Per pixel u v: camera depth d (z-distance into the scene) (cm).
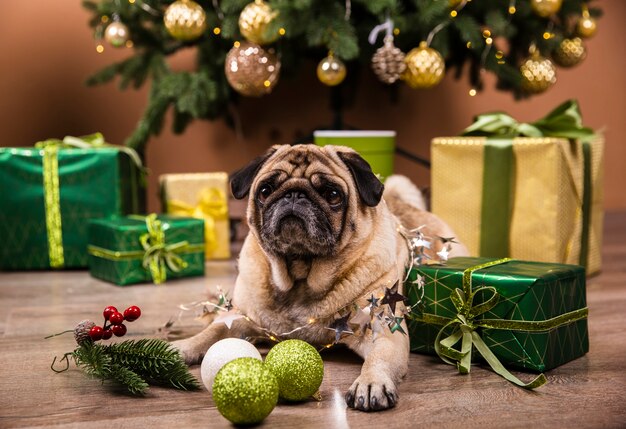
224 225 361
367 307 173
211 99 353
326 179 176
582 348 195
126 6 361
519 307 179
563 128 298
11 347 208
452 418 150
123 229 295
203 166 457
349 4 318
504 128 307
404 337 181
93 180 328
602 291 280
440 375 181
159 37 379
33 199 328
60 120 437
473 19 339
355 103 469
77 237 330
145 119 378
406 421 148
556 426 145
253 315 188
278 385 150
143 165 392
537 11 337
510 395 165
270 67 313
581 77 507
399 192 246
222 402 143
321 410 155
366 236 182
